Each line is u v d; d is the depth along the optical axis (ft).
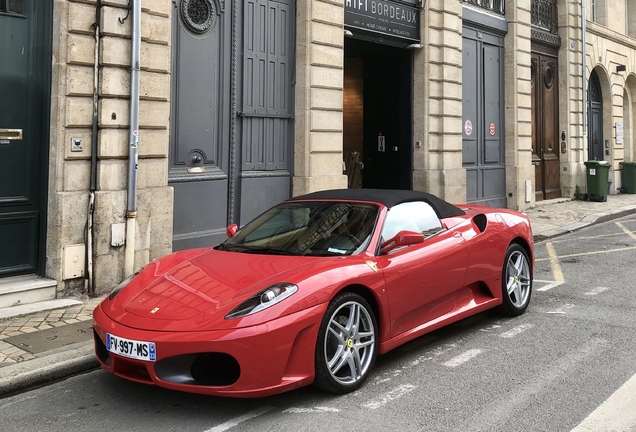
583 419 11.87
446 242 16.83
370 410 12.48
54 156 21.45
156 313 12.65
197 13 26.89
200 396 13.51
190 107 26.84
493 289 18.57
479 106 45.91
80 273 21.66
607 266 28.19
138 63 22.57
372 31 36.35
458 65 42.14
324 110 32.53
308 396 13.30
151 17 23.71
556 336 17.48
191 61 26.78
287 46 31.50
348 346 13.46
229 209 28.71
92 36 21.81
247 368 11.75
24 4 21.17
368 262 14.37
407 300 15.03
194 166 27.20
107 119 22.09
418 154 40.81
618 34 64.75
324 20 32.19
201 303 12.68
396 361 15.65
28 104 21.35
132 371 12.71
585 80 57.98
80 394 13.91
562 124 57.00
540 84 54.39
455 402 12.83
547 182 55.47
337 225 15.90
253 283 13.12
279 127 31.24
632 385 13.56
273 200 30.94
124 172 22.79
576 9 56.75
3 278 20.99
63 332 17.78
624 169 66.49
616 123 66.28
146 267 15.76
